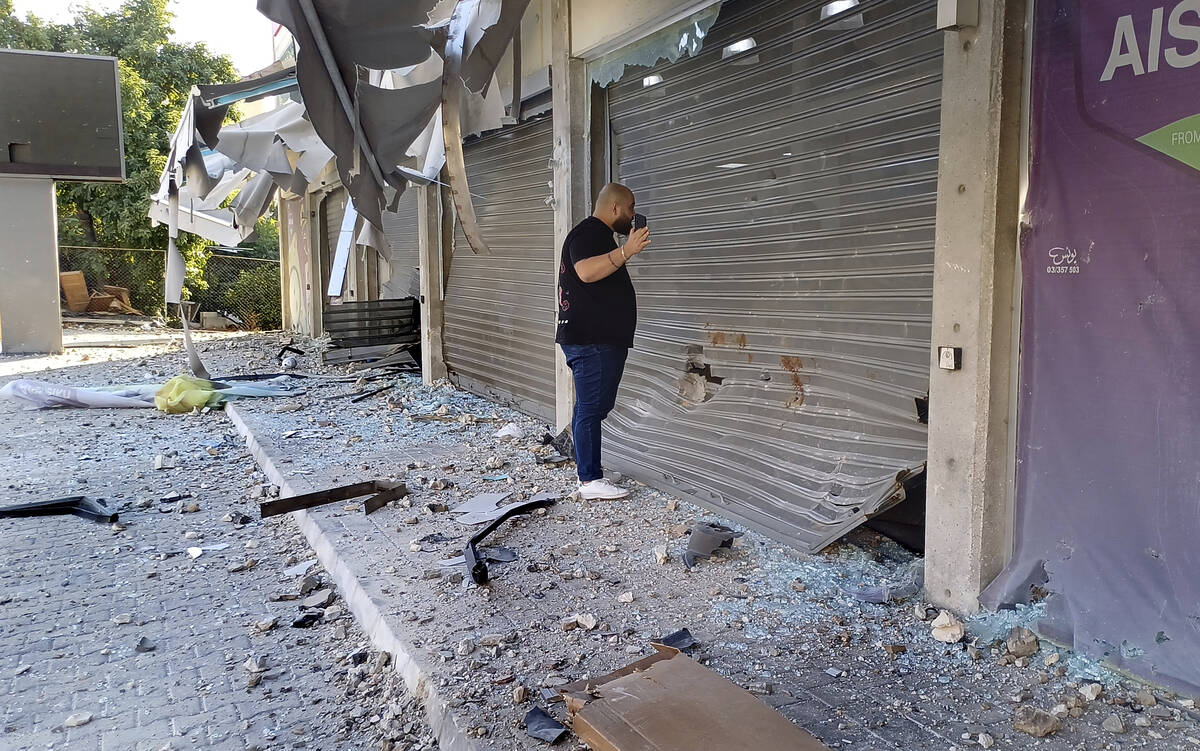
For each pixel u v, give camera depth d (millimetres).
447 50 5180
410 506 5137
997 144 3047
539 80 6895
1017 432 3217
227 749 2857
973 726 2658
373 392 9359
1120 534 2906
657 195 5648
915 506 3965
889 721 2699
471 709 2811
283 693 3244
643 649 3223
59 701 3180
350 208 13312
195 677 3371
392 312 11602
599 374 5004
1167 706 2711
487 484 5598
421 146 7844
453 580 3930
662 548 4215
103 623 3873
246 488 6102
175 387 9188
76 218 23062
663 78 5461
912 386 3854
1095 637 2959
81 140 14109
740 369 4973
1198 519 2703
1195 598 2723
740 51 4762
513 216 8094
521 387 8117
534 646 3266
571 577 3963
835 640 3264
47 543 4957
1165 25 2650
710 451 5113
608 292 4895
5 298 13891
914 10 3711
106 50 23844
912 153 3785
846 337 4207
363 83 5164
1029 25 3014
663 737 2447
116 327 20000
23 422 8414
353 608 3893
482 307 8914
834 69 4156
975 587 3297
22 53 13562
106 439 7668
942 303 3314
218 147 8477
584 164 6172
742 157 4828
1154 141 2713
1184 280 2678
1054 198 3000
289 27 4711
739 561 4109
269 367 12031
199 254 23938
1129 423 2855
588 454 5156
